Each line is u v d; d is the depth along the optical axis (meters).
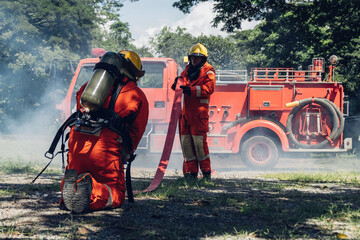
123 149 4.11
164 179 7.01
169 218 3.80
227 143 10.18
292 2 21.86
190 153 6.84
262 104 10.13
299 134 10.16
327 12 21.34
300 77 10.41
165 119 10.44
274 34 29.94
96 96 3.93
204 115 6.70
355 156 12.40
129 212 4.01
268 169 9.97
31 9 30.17
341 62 27.83
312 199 4.94
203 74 6.70
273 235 3.26
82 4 33.09
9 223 3.52
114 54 4.16
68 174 3.79
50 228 3.38
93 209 3.98
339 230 3.46
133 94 4.21
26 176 7.07
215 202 4.53
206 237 3.20
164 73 10.51
